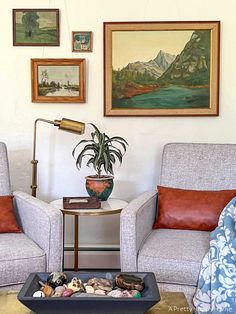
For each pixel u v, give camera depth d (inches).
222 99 123.0
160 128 124.8
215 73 121.7
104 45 122.2
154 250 86.8
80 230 127.4
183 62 122.3
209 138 124.3
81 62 122.4
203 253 84.6
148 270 84.8
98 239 127.8
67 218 127.0
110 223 127.4
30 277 66.6
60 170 126.1
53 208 89.7
